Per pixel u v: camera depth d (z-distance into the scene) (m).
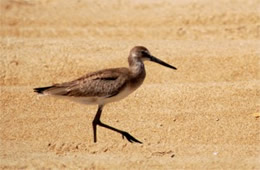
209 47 20.36
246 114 16.05
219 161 13.38
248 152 14.06
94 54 19.92
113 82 14.23
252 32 22.72
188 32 22.91
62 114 16.36
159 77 18.44
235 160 13.48
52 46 20.67
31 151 14.38
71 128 15.58
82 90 14.17
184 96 17.00
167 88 17.45
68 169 13.05
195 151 14.15
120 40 21.92
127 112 16.34
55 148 14.48
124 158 13.73
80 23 24.20
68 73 18.86
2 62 19.31
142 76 14.70
